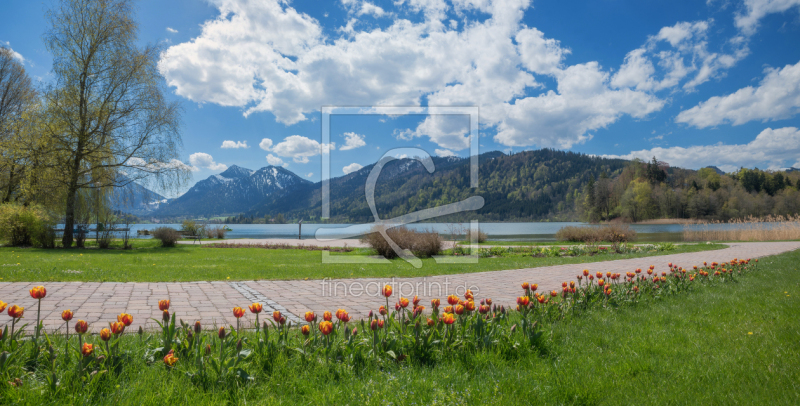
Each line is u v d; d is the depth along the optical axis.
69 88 19.20
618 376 2.73
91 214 22.61
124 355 2.59
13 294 5.99
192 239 30.92
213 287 7.14
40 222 18.36
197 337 2.79
